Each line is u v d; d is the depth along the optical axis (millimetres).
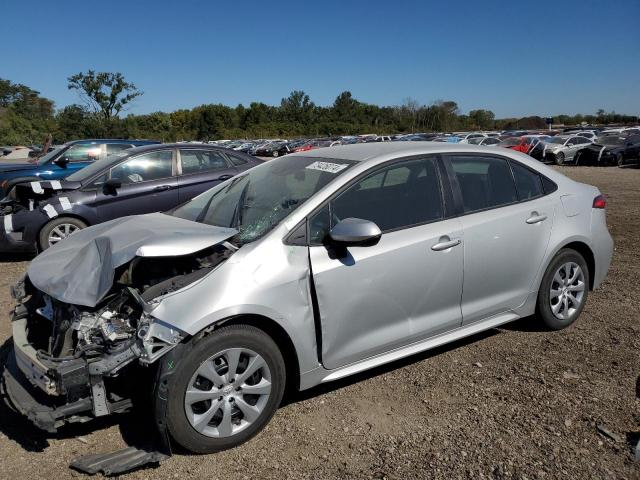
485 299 3965
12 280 6523
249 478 2771
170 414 2783
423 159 3814
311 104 113125
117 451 2945
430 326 3691
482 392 3555
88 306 2896
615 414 3256
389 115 112062
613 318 4758
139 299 2859
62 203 7203
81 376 2773
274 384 3092
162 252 2953
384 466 2844
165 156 7895
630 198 13062
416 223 3629
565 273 4449
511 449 2949
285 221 3246
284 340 3186
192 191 7902
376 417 3307
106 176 7574
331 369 3334
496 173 4129
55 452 3012
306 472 2811
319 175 3645
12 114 72812
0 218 7086
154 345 2744
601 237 4617
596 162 26109
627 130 38938
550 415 3262
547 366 3881
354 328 3354
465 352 4152
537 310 4367
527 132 48531
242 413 3051
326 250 3252
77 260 3289
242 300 2928
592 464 2812
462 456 2904
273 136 93938
